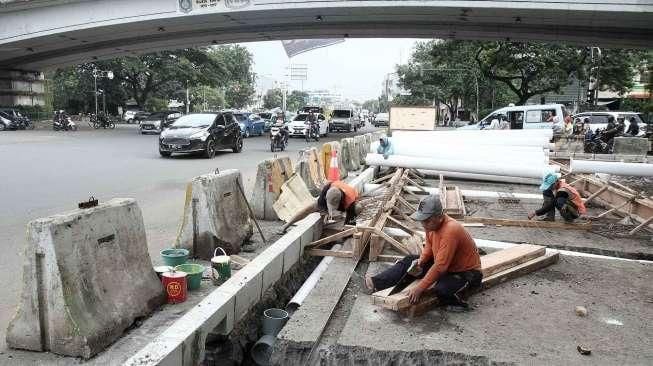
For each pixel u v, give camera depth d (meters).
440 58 39.28
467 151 11.51
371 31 31.86
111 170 13.38
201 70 52.09
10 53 33.62
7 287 4.88
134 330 4.03
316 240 7.00
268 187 7.99
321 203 7.34
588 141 20.33
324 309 4.71
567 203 7.93
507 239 7.35
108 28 28.67
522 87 36.41
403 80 60.88
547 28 27.22
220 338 4.25
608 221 8.35
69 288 3.64
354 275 5.75
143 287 4.35
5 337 3.87
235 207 6.53
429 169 11.39
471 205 9.82
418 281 4.83
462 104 64.50
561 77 35.12
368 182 11.61
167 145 16.92
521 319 4.58
